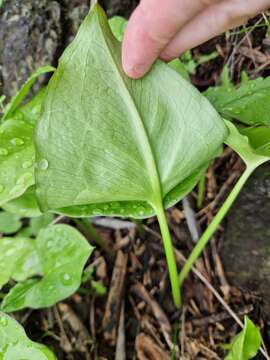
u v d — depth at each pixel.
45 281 0.20
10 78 0.27
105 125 0.17
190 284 0.24
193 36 0.17
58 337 0.24
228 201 0.20
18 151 0.19
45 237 0.21
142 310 0.24
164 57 0.18
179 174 0.18
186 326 0.23
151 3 0.15
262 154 0.17
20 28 0.27
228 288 0.23
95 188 0.18
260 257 0.22
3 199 0.18
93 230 0.25
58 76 0.16
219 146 0.18
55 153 0.17
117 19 0.24
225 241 0.24
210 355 0.22
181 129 0.18
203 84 0.28
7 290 0.24
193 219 0.25
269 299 0.22
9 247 0.21
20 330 0.17
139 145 0.18
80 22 0.28
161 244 0.26
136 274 0.25
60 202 0.18
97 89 0.17
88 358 0.23
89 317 0.24
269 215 0.22
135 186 0.18
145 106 0.17
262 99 0.21
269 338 0.22
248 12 0.16
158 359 0.23
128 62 0.16
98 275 0.26
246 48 0.26
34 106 0.22
